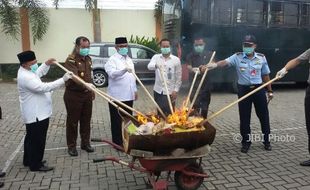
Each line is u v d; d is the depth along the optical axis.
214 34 11.29
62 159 5.70
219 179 4.88
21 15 16.33
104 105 10.21
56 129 7.58
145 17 17.62
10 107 10.02
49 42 16.94
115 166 5.38
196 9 10.97
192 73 6.46
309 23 12.61
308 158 5.64
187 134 3.96
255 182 4.78
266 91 6.25
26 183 4.82
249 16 11.69
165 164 4.11
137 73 13.69
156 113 4.80
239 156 5.76
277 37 12.25
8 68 16.31
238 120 8.19
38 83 4.85
